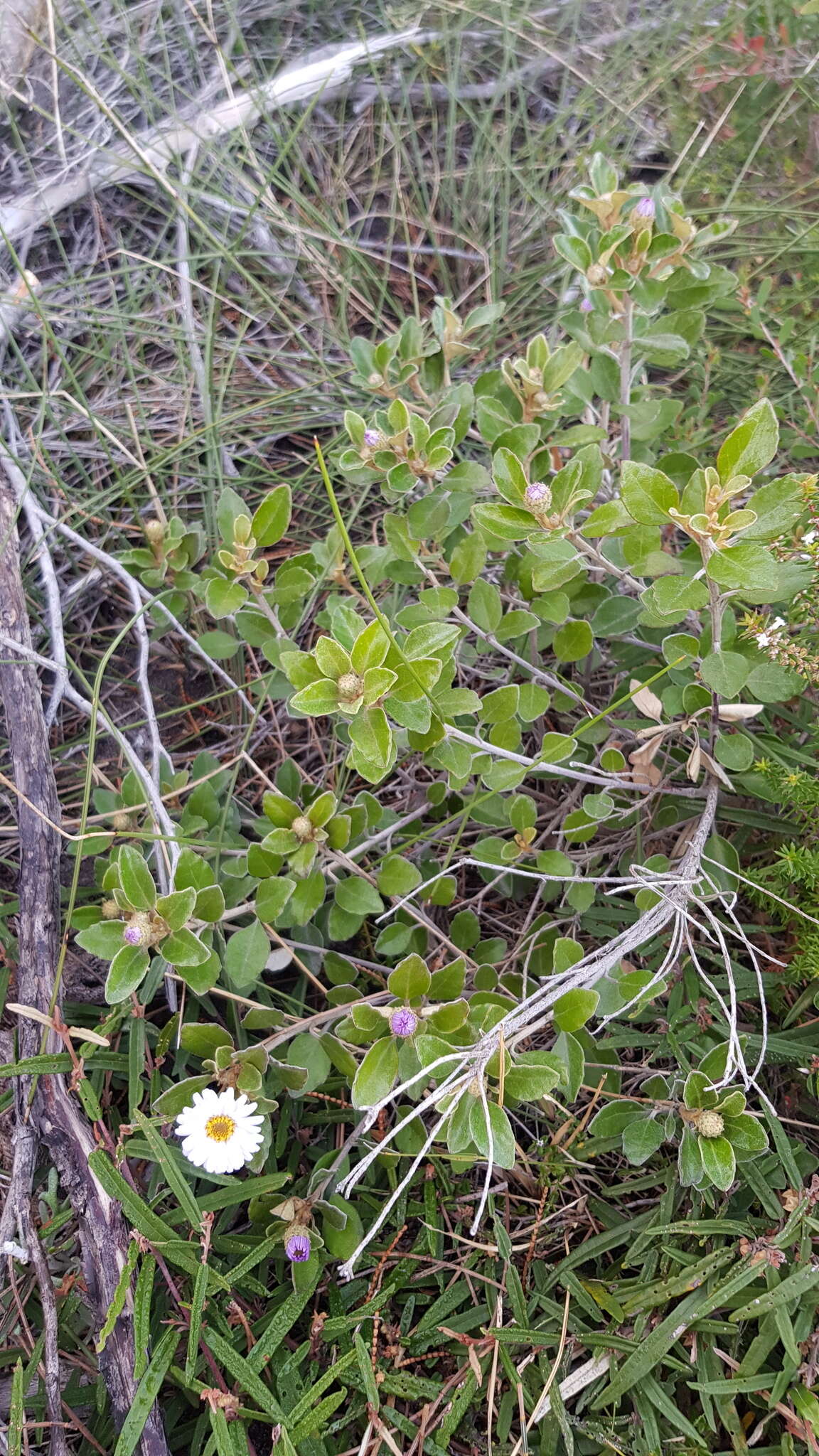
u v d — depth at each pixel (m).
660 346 0.55
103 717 0.57
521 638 0.61
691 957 0.50
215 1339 0.44
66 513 0.70
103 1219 0.45
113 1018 0.50
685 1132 0.45
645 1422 0.45
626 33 0.87
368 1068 0.45
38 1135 0.47
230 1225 0.52
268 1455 0.47
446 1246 0.51
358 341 0.58
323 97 0.84
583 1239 0.51
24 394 0.69
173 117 0.80
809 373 0.72
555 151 0.84
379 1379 0.46
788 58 0.82
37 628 0.67
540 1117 0.53
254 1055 0.47
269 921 0.49
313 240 0.80
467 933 0.56
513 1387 0.47
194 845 0.56
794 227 0.80
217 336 0.78
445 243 0.83
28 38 0.79
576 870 0.54
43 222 0.76
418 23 0.85
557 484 0.47
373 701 0.42
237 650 0.59
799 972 0.51
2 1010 0.55
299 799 0.58
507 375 0.55
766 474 0.68
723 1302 0.44
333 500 0.43
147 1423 0.43
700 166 0.82
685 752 0.57
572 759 0.58
